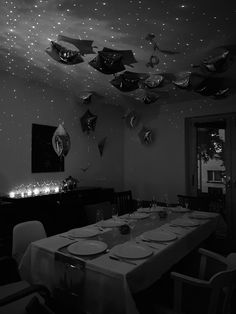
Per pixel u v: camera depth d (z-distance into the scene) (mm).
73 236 2027
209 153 4750
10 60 3033
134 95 4547
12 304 1584
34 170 3719
